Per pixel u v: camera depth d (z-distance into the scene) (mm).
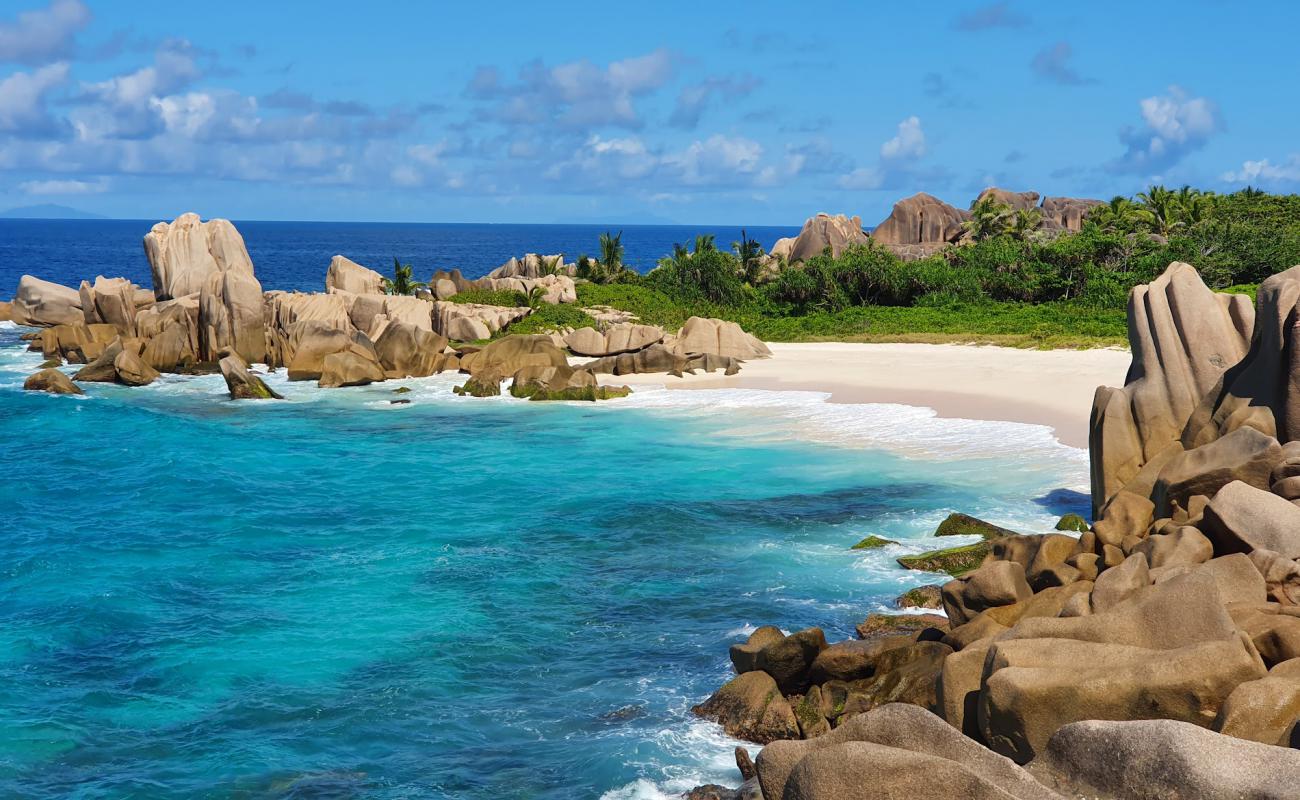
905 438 35844
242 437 39906
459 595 22422
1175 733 8359
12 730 16703
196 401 48312
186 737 16547
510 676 18516
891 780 8133
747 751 15062
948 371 48688
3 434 40281
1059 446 33562
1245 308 24297
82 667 19094
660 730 16219
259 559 25062
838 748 8445
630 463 34094
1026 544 19875
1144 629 12414
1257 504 16438
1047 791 8062
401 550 25531
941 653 16094
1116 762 8500
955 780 7957
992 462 31922
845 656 16422
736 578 22797
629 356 53062
